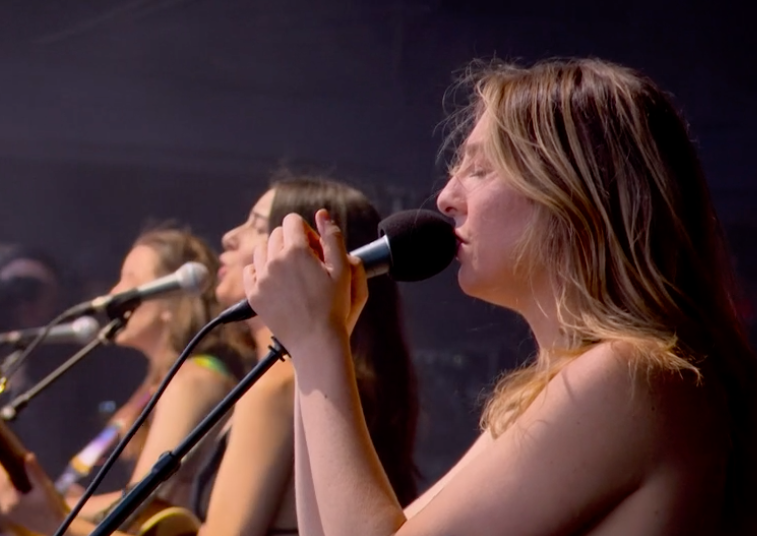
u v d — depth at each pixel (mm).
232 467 4730
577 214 3039
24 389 10672
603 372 2848
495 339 13414
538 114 3135
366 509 2906
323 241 3211
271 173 12250
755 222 11852
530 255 3104
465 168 3295
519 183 3094
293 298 3127
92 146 12555
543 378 2953
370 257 3291
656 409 2812
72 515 3338
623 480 2799
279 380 4824
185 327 6828
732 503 2984
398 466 5000
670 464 2807
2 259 10820
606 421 2811
